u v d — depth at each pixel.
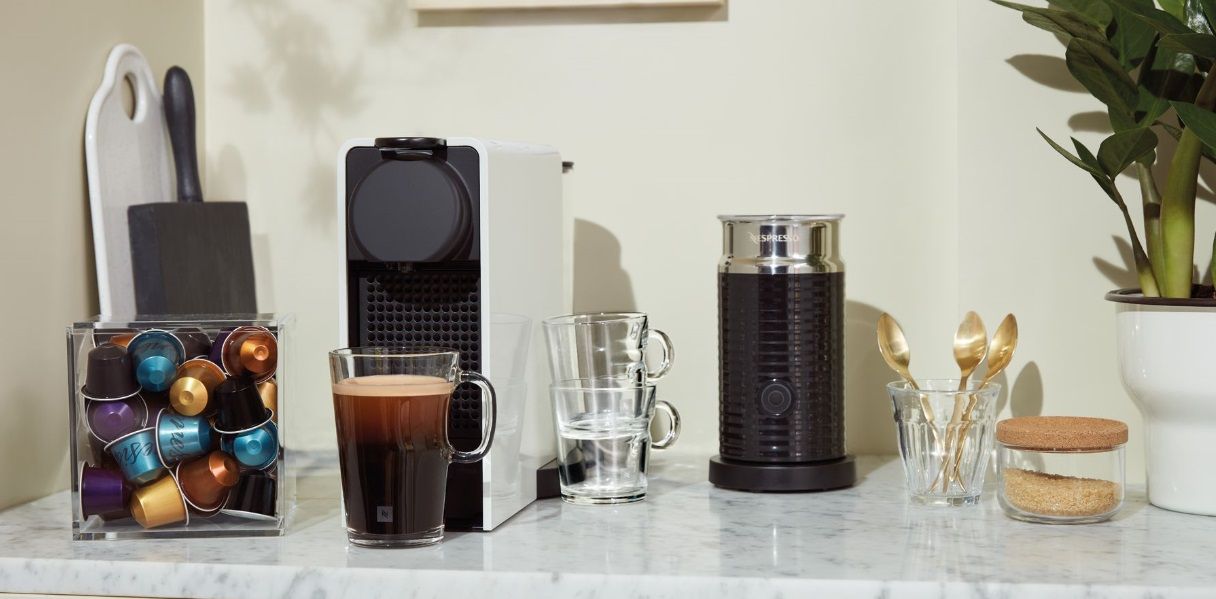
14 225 1.08
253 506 0.98
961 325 1.21
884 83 1.33
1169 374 1.03
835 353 1.17
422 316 1.03
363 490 0.94
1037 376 1.26
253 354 0.98
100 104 1.20
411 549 0.94
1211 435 1.03
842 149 1.34
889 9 1.33
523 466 1.09
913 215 1.33
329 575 0.88
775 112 1.35
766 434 1.15
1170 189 1.09
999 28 1.26
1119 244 1.24
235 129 1.42
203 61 1.42
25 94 1.10
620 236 1.38
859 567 0.88
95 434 0.96
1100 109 1.24
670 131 1.37
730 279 1.16
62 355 1.16
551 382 1.16
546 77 1.38
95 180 1.18
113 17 1.24
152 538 0.98
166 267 1.21
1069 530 1.00
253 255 1.42
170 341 0.97
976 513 1.06
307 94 1.41
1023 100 1.26
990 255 1.26
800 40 1.34
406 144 0.98
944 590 0.83
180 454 0.97
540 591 0.86
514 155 1.06
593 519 1.05
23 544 0.96
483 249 1.00
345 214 1.01
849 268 1.34
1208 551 0.92
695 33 1.36
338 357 0.95
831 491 1.16
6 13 1.07
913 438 1.10
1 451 1.07
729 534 0.99
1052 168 1.25
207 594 0.89
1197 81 1.13
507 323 1.04
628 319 1.15
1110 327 1.25
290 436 1.02
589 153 1.38
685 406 1.37
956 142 1.30
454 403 1.04
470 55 1.39
